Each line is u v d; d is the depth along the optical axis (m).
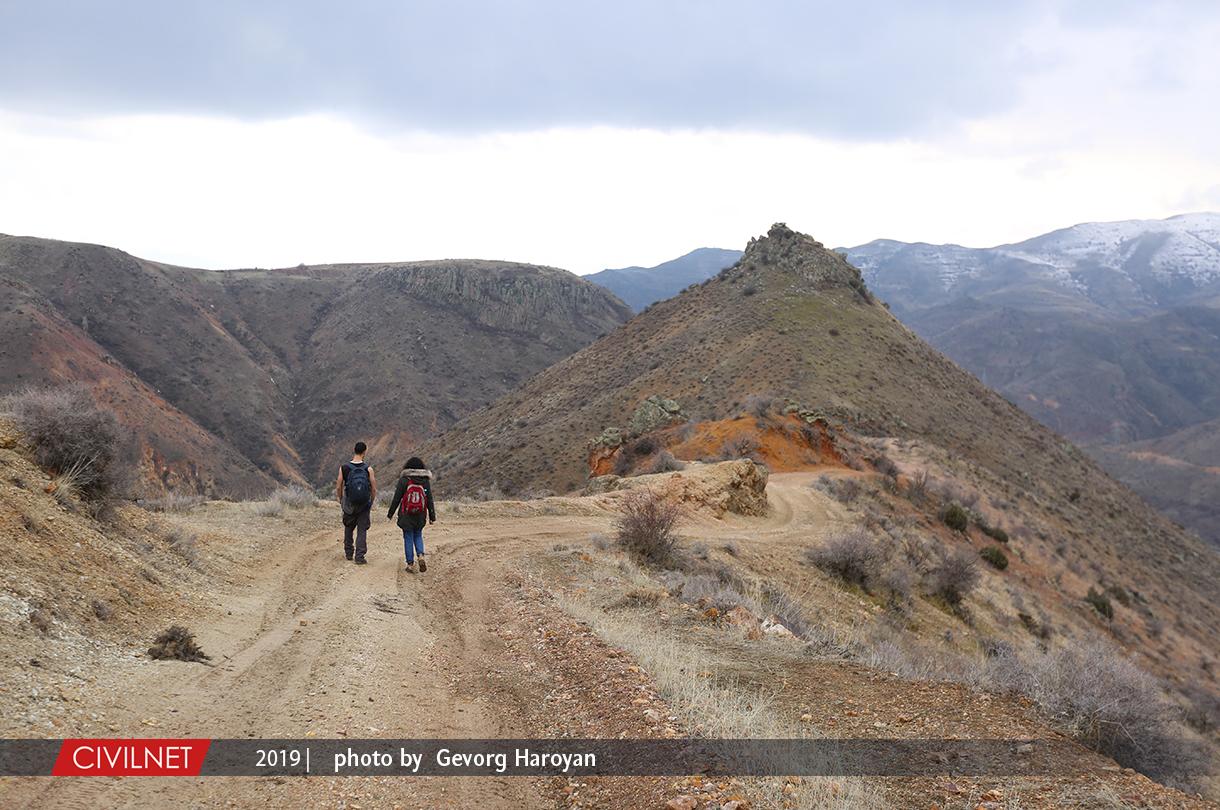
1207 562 81.81
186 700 5.32
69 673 5.14
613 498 25.17
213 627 7.10
